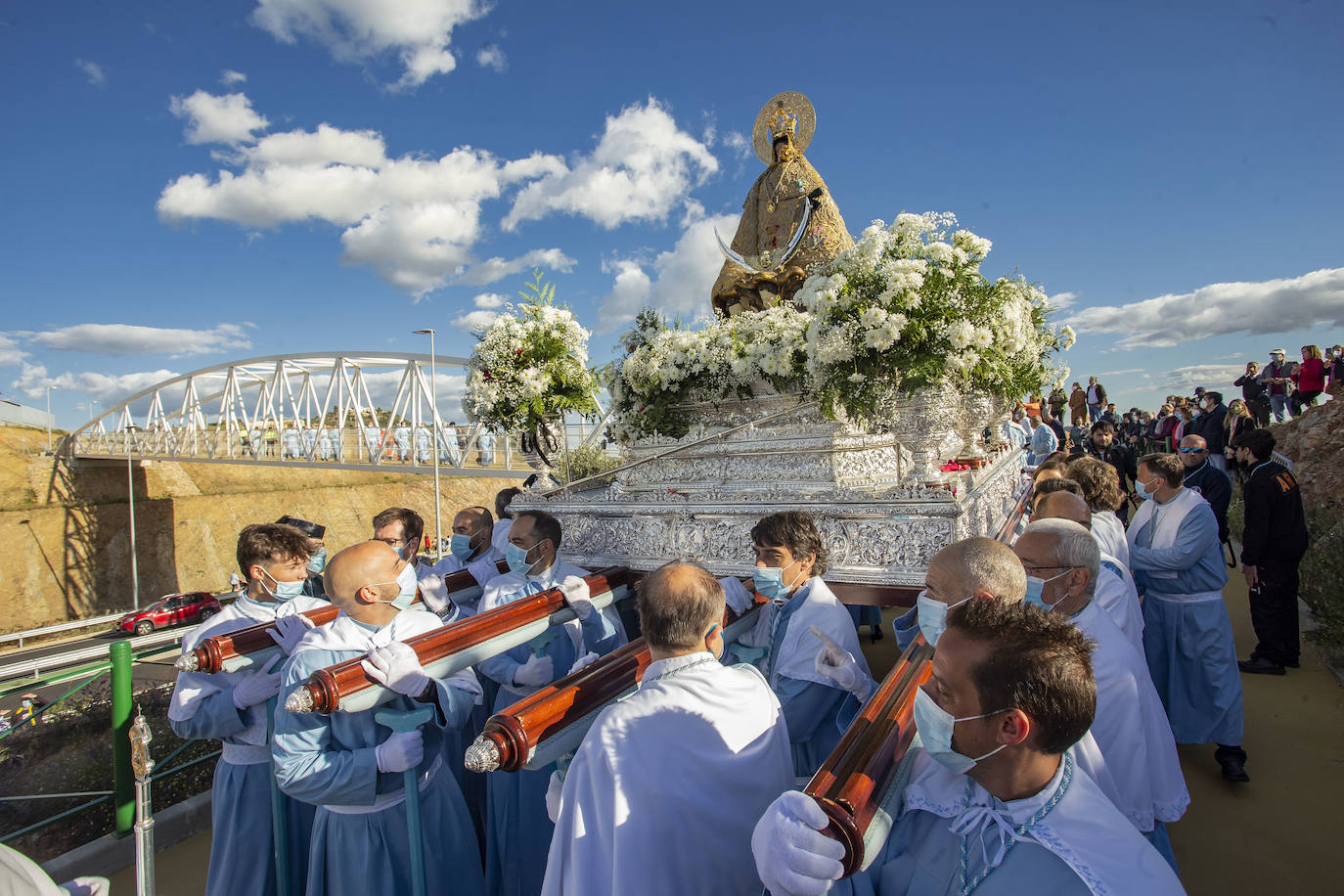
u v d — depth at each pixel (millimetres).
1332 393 12578
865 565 3795
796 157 7262
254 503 58094
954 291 4031
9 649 28609
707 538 4363
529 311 6086
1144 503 5141
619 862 1866
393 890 2740
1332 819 3846
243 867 3385
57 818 4543
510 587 3965
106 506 51688
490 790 3590
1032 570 2592
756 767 2094
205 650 3133
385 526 4684
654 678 2221
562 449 6312
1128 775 2344
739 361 5430
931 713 1586
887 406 4102
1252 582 5973
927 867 1696
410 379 42125
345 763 2635
